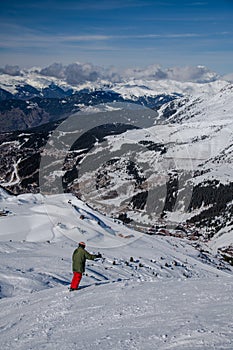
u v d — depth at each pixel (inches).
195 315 385.7
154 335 339.6
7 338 426.0
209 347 289.1
